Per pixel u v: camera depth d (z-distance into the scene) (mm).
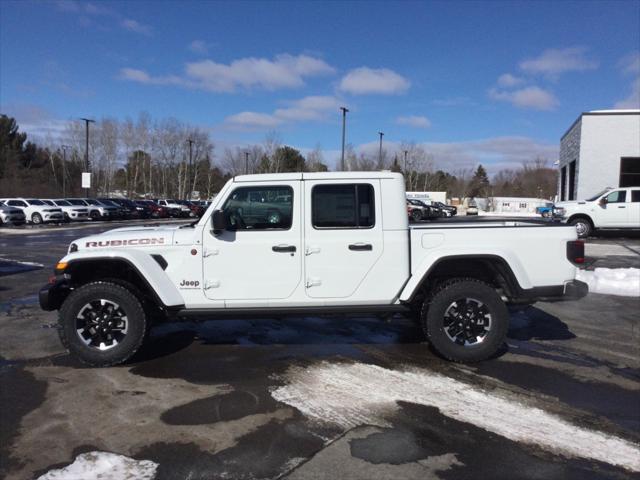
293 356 5590
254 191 5258
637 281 9281
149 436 3719
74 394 4508
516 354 5648
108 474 3213
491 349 5246
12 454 3465
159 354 5660
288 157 60312
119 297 5125
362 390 4590
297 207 5230
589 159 23766
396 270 5273
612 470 3283
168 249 5242
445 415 4074
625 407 4254
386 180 5273
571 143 26906
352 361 5406
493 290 5258
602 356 5586
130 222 36594
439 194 59469
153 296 5297
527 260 5332
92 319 5215
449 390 4594
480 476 3203
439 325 5258
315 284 5262
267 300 5277
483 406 4246
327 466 3311
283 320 7199
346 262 5258
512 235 5316
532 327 6801
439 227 5359
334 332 6574
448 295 5227
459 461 3381
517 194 82500
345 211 5277
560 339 6246
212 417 4031
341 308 5324
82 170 69438
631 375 5008
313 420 3980
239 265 5238
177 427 3859
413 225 5605
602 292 9102
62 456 3436
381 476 3195
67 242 19844
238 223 5297
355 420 3982
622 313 7578
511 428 3855
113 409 4184
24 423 3932
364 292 5293
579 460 3406
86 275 5586
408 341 6164
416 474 3223
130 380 4852
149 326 5328
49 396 4461
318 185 5242
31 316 7469
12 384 4750
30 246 18250
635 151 23156
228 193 5238
